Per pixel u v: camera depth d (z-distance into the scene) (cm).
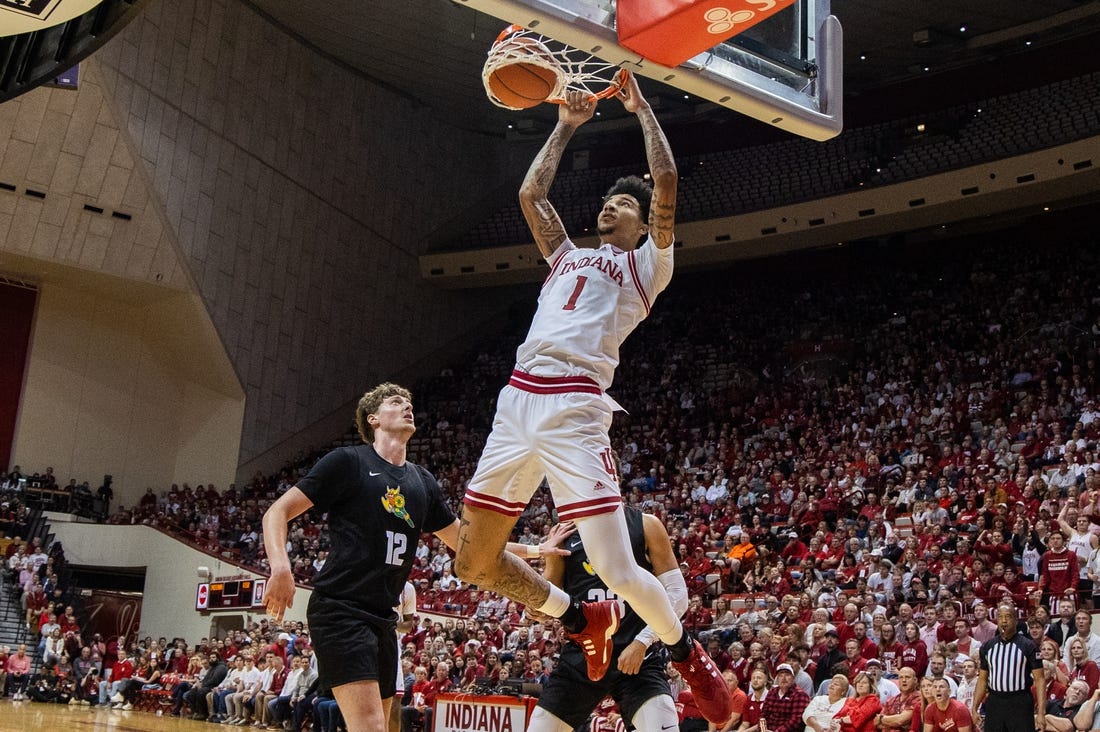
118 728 1543
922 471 1970
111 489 2947
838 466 2230
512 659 1535
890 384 2602
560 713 473
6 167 2506
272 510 403
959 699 1110
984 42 2944
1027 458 1966
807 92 402
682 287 3644
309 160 3148
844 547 1745
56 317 2920
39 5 948
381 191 3406
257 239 3000
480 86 3331
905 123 3178
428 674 1647
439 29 2870
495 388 3434
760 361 3134
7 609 2361
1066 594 1276
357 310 3331
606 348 337
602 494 318
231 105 2883
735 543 1981
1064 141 2611
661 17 324
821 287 3353
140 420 3044
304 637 1911
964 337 2791
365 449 429
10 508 2564
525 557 467
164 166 2694
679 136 3556
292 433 3139
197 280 2848
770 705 1159
